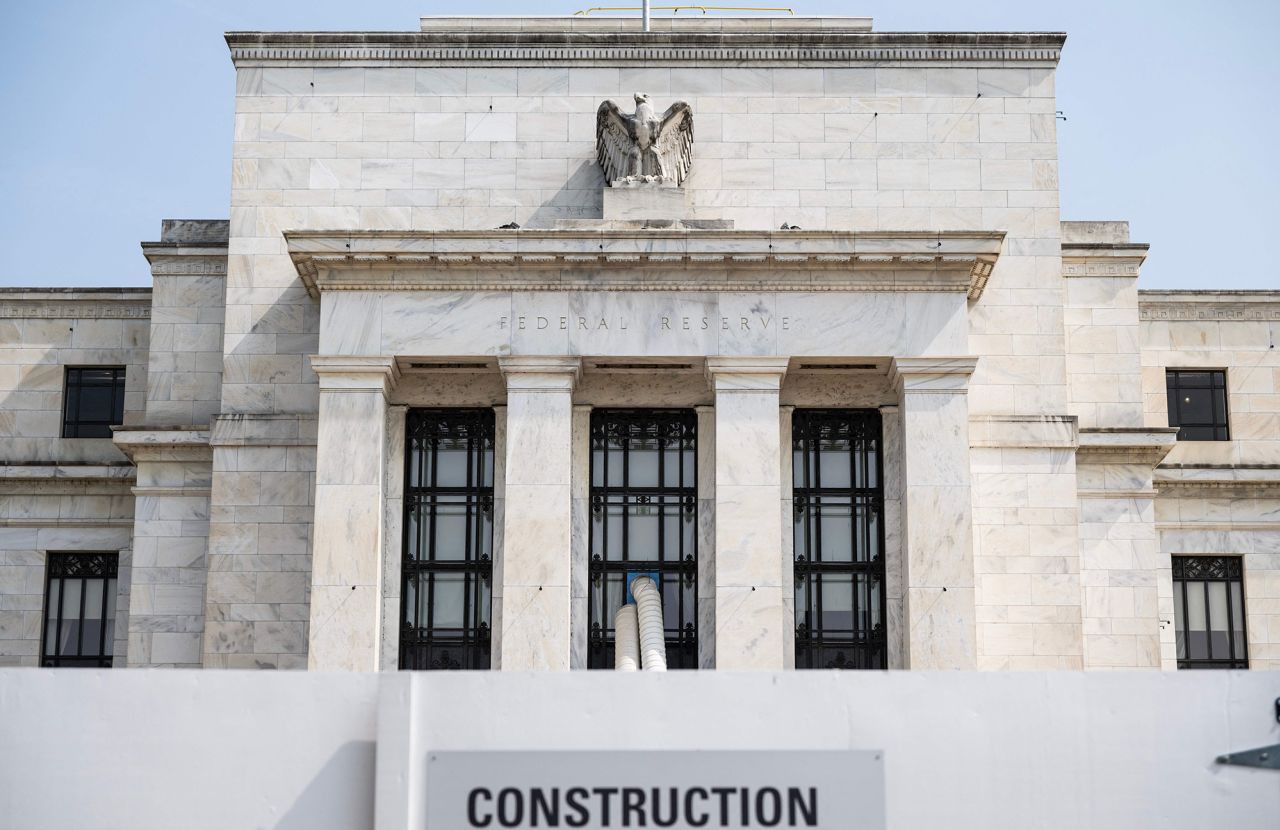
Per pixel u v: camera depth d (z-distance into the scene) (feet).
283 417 144.97
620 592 140.56
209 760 67.00
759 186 149.38
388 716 66.54
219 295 155.94
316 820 66.74
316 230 136.98
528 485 135.54
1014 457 144.15
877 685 68.03
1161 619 159.63
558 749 67.05
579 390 142.61
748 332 137.90
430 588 140.56
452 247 137.18
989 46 151.53
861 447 143.02
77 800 66.74
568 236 137.08
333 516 135.23
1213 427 167.84
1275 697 68.33
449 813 66.44
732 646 132.57
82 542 163.84
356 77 151.53
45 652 162.71
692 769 67.15
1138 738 67.87
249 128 150.51
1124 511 149.28
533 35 151.23
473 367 141.18
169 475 149.89
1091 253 156.97
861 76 151.33
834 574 140.97
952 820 67.21
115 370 169.89
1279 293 168.66
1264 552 161.99
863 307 138.41
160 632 147.13
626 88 151.33
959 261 137.69
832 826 67.00
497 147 150.30
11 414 168.25
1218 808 67.56
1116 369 155.43
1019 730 67.87
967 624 133.39
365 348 137.59
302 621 141.69
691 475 142.82
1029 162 149.89
